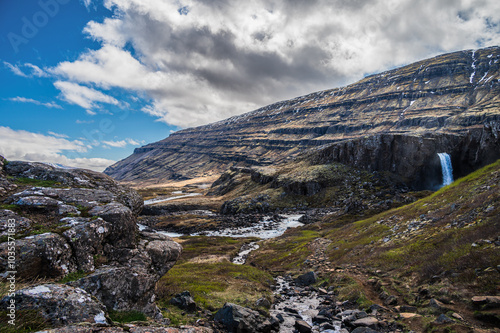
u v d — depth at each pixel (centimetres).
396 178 12731
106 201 1566
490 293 1252
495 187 2409
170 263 1620
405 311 1436
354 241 3509
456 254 1691
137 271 1305
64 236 1138
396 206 7200
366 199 10844
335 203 11675
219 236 8369
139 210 1912
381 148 13738
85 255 1180
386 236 3020
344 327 1422
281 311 1833
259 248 5681
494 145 9056
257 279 2869
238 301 1947
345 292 1962
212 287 2338
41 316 690
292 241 5459
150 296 1313
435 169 12200
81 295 812
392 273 2042
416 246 2230
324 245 4081
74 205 1407
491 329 1041
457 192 3102
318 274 2764
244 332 1284
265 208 12612
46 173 1664
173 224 11562
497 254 1445
